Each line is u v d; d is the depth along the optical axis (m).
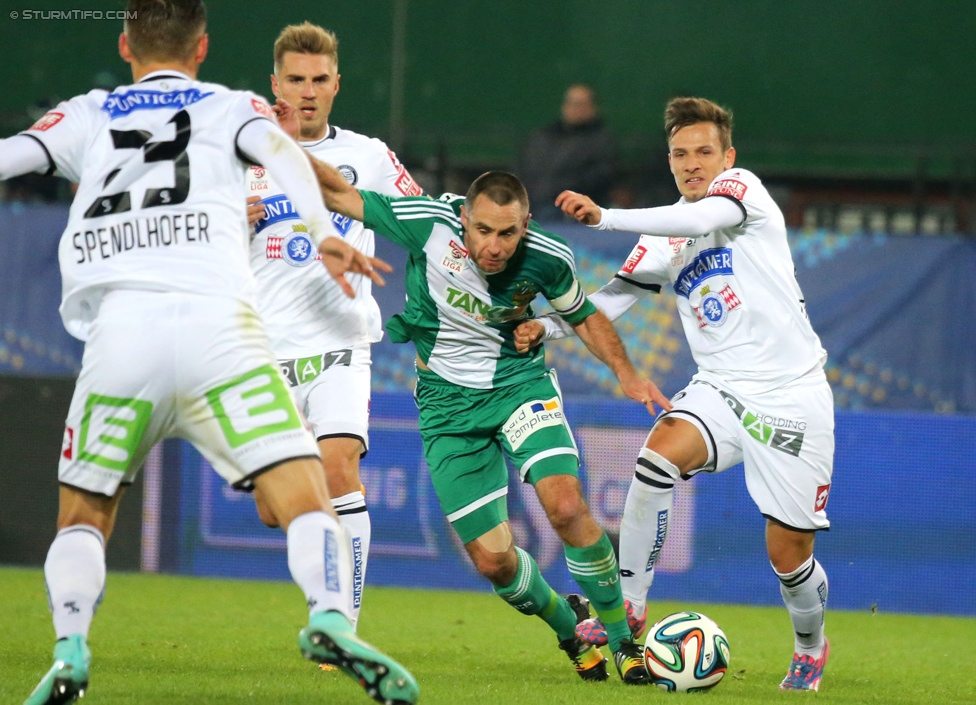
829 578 30.52
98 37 42.84
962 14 42.44
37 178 39.69
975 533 30.25
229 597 27.03
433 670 17.52
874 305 35.62
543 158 39.50
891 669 20.38
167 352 11.64
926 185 41.47
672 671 15.91
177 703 12.95
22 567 32.06
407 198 16.80
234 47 43.41
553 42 43.78
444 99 44.06
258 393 11.82
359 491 18.19
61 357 36.09
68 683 11.29
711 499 30.59
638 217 16.59
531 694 14.75
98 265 12.01
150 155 12.12
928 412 33.00
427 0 44.00
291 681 15.11
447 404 17.47
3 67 42.97
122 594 26.81
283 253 18.89
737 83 43.47
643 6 43.56
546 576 30.20
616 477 30.22
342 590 11.40
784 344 18.02
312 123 19.52
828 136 42.81
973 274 35.38
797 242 36.00
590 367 35.34
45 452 32.28
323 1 44.00
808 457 17.78
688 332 18.97
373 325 19.92
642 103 43.72
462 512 17.17
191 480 31.83
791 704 15.15
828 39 43.06
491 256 15.55
